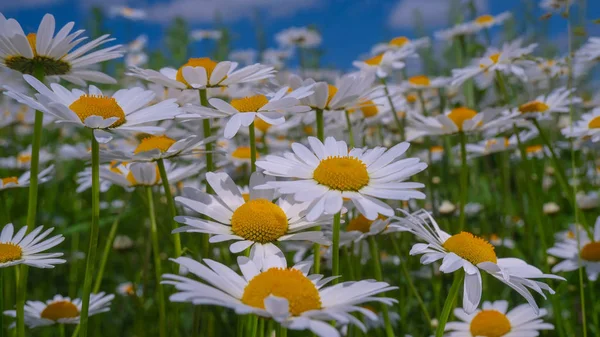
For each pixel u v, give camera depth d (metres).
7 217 0.48
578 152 0.84
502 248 0.58
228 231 0.36
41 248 0.39
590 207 0.61
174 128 0.46
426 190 0.70
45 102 0.36
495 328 0.43
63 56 0.40
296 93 0.39
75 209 0.74
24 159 0.77
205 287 0.31
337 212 0.34
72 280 0.55
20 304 0.38
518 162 0.74
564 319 0.48
